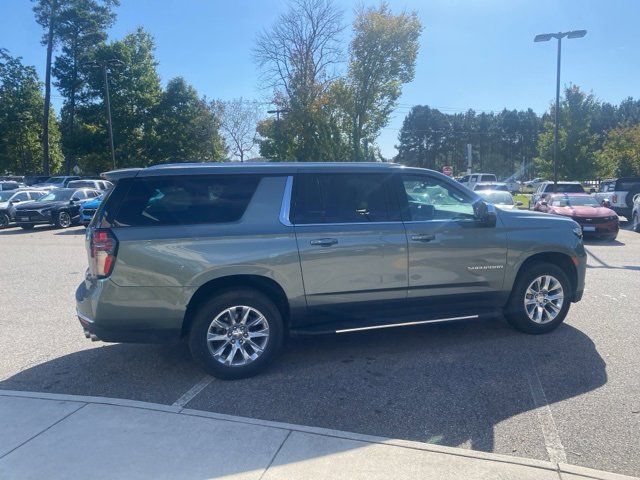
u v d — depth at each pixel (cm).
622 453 355
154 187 481
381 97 3856
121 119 4906
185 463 336
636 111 9000
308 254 502
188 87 5191
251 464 335
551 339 595
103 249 461
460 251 559
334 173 529
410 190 558
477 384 471
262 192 503
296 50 3631
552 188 2598
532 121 8925
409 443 361
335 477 320
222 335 486
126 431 378
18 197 2333
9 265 1176
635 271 1046
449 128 8894
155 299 467
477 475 324
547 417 407
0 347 592
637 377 482
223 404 436
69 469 329
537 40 2494
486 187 2820
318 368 517
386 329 639
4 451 352
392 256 532
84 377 500
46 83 4562
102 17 4872
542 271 598
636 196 1991
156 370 518
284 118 3706
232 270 480
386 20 3616
